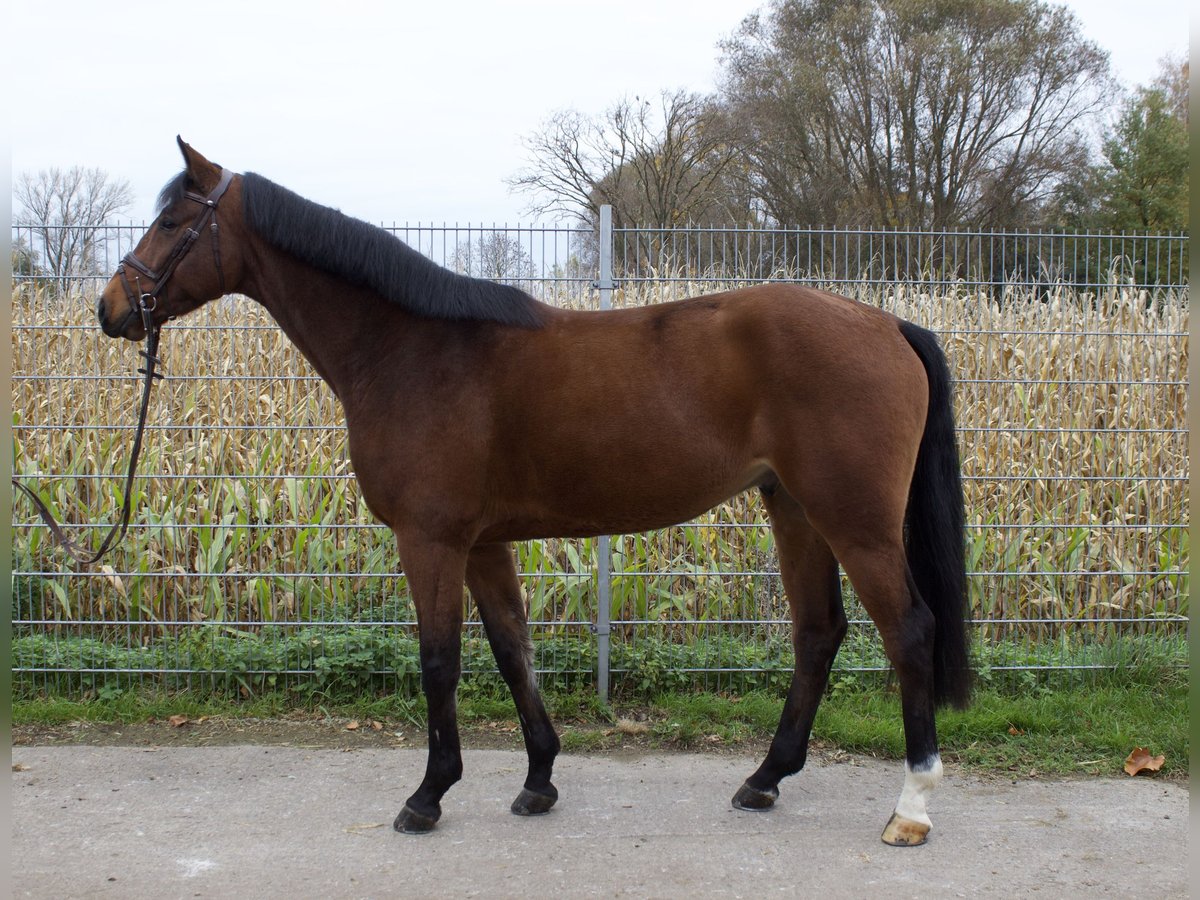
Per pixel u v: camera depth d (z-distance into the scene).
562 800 3.46
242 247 3.34
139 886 2.75
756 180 21.91
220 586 5.04
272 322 5.50
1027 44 21.09
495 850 3.02
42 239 4.77
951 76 20.84
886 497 2.92
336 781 3.63
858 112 21.69
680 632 5.18
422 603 3.08
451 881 2.80
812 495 2.93
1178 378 5.60
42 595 4.89
